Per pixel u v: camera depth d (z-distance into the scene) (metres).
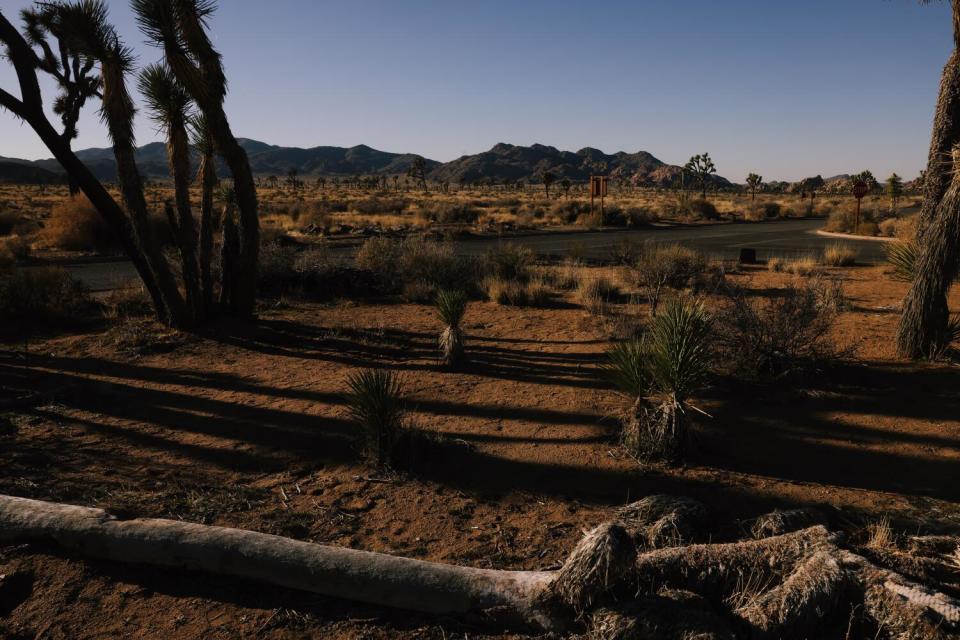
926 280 7.43
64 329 10.09
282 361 8.20
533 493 4.58
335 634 3.02
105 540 3.53
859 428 5.68
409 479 4.81
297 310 11.51
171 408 6.39
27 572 3.48
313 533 3.99
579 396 6.73
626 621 2.69
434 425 5.93
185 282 9.48
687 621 2.65
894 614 2.62
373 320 10.71
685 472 4.89
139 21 7.99
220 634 3.02
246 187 9.62
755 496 4.46
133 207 8.87
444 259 14.13
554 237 29.05
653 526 3.73
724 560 3.08
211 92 8.67
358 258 15.26
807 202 67.19
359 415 5.21
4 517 3.74
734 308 7.50
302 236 26.48
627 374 5.24
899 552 3.25
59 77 11.26
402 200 65.88
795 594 2.74
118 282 14.34
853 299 12.05
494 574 3.17
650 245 20.67
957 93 7.59
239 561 3.37
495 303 12.38
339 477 4.85
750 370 7.08
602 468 4.98
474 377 7.49
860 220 34.66
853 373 7.18
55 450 5.29
